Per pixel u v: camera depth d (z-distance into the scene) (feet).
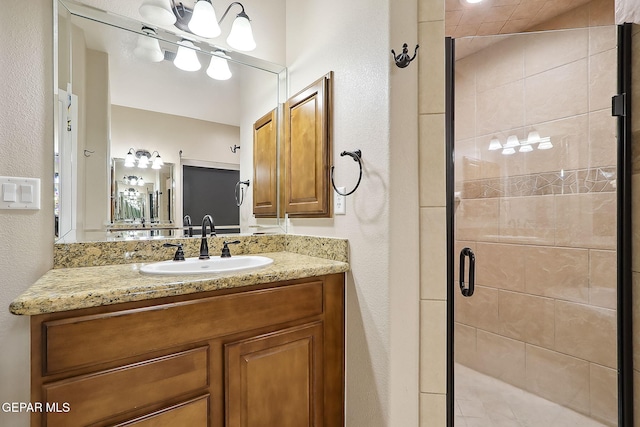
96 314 2.52
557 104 4.79
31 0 3.57
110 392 2.54
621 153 4.18
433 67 3.86
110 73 4.31
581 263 4.65
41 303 2.29
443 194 3.84
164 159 4.80
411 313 3.75
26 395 3.39
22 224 3.46
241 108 5.48
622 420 4.15
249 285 3.33
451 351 4.23
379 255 3.73
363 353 3.94
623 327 4.16
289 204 5.38
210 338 3.07
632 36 4.09
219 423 3.12
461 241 4.52
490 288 4.66
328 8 4.66
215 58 5.24
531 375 4.79
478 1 5.64
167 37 4.74
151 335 2.74
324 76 4.60
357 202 4.08
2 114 3.36
